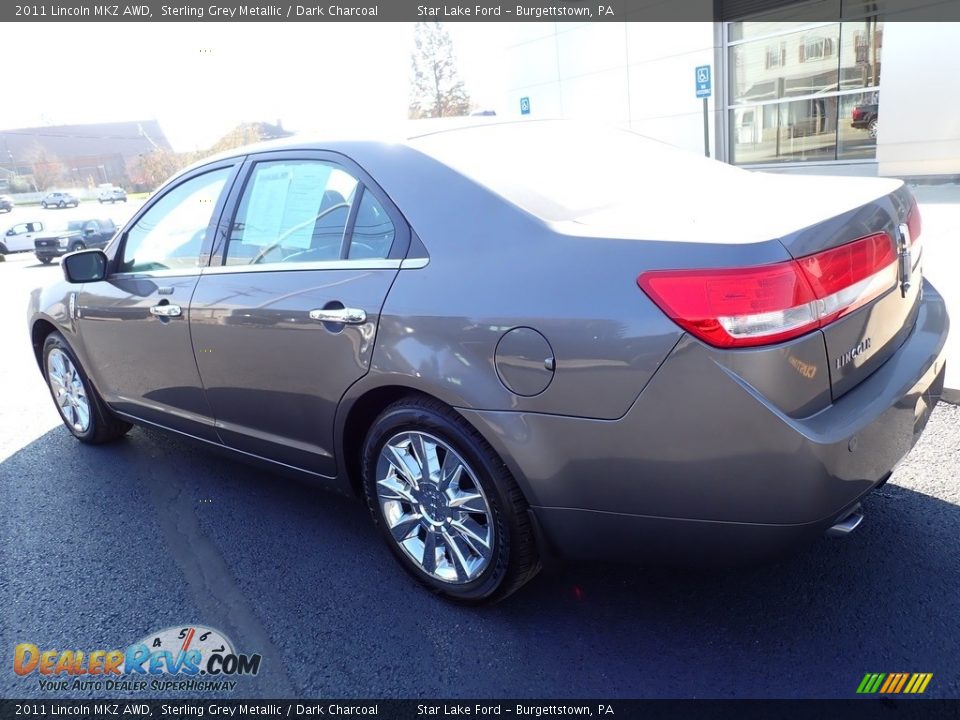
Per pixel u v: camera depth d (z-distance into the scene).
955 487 3.16
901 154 11.55
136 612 2.91
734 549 2.13
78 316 4.11
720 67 14.08
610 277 2.12
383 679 2.44
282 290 2.93
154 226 3.72
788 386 1.99
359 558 3.15
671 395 2.03
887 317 2.38
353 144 2.91
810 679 2.25
